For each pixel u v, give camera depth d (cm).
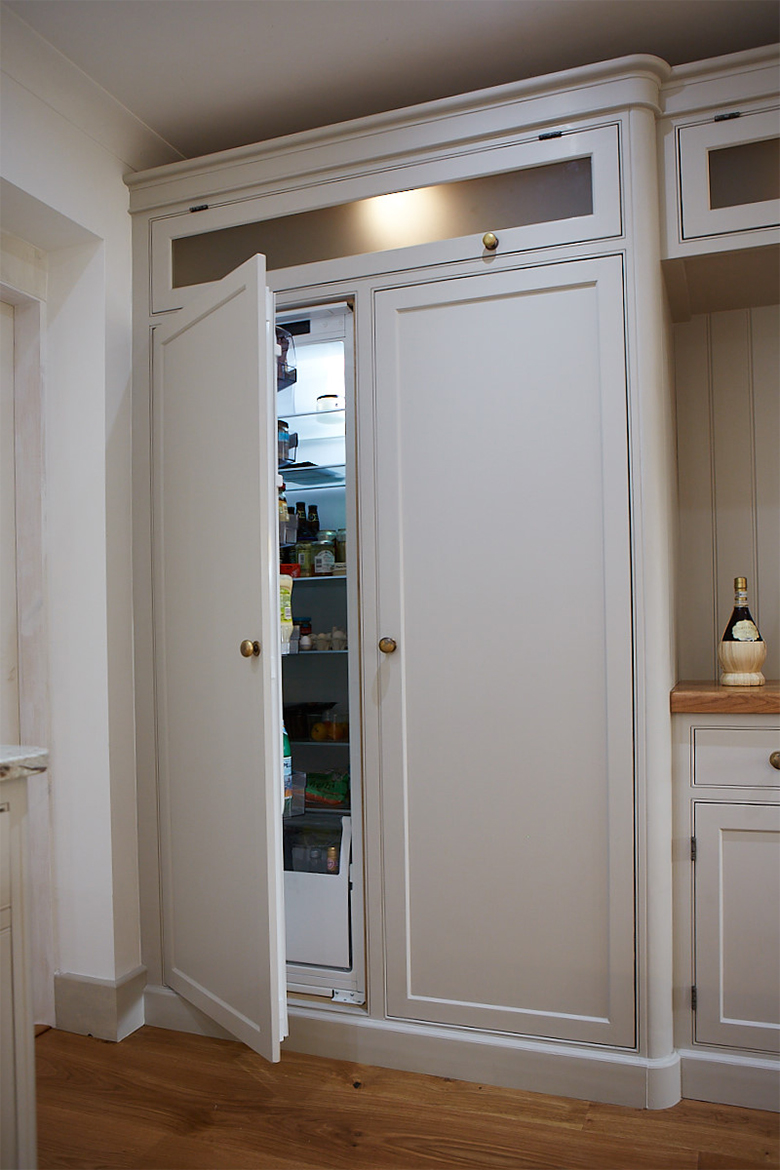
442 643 208
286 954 231
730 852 191
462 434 207
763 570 237
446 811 207
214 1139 180
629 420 193
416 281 211
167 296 238
